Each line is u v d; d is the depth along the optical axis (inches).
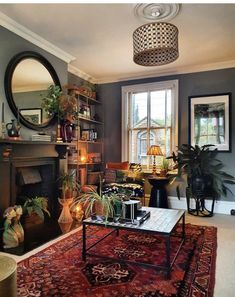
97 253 94.6
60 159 145.7
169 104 185.9
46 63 138.4
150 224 86.0
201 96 174.9
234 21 113.1
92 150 209.8
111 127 205.2
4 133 114.1
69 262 87.0
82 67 178.1
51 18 111.1
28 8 103.0
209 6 100.9
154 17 109.3
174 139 182.2
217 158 170.6
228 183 162.9
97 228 124.7
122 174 176.9
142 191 162.1
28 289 70.0
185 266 84.0
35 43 131.5
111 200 89.8
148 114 192.4
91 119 197.3
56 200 142.1
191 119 177.3
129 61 166.2
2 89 114.0
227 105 167.8
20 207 107.3
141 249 99.0
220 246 102.7
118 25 117.1
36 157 128.6
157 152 169.2
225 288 70.9
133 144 197.2
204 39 132.0
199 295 67.4
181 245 100.7
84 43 137.7
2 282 49.4
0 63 112.7
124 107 199.3
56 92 141.0
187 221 143.2
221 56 157.3
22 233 106.3
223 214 162.4
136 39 103.7
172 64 172.2
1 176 107.0
